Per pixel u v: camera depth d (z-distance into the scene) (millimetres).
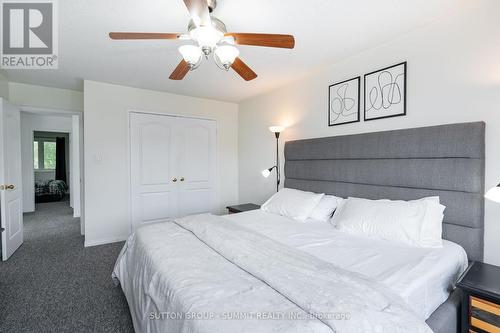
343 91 2719
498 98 1718
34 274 2602
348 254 1621
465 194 1799
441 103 1982
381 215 1937
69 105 3809
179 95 4109
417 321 988
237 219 2549
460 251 1709
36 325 1808
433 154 1949
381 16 1932
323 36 2219
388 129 2330
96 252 3211
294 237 1975
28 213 5512
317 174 2898
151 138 3893
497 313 1235
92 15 1883
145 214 3871
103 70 3008
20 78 3281
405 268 1409
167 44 2346
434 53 2014
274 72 3078
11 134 3203
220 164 4551
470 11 1819
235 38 1639
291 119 3430
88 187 3412
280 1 1729
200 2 1289
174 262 1453
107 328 1785
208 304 1035
